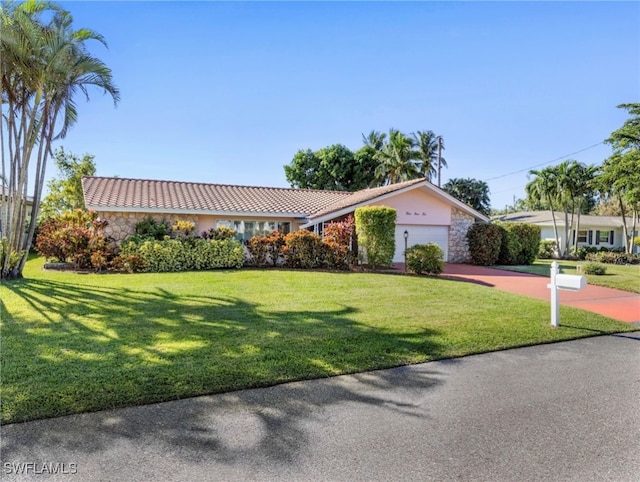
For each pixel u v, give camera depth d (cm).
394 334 612
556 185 2755
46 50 1046
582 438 321
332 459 285
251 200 1772
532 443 312
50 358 471
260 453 291
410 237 1816
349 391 406
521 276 1430
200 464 275
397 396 397
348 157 3619
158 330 606
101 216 1469
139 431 316
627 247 2688
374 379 439
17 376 413
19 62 1038
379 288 1046
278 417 347
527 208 4734
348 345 551
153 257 1312
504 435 323
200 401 372
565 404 384
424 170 3578
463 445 307
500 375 461
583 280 660
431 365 489
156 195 1627
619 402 390
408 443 309
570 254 2708
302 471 271
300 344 550
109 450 289
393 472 271
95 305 777
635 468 281
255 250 1478
